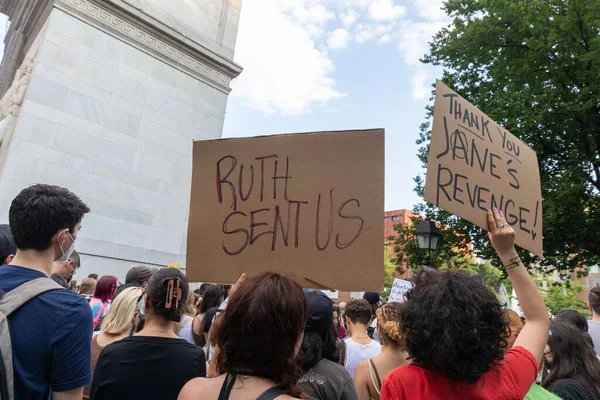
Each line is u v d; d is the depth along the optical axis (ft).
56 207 6.05
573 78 45.11
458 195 7.03
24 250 5.99
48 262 6.08
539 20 44.73
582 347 8.49
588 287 182.91
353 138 7.85
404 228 55.01
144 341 6.91
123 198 31.89
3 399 4.92
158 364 6.73
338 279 7.30
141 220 32.68
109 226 30.83
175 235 34.65
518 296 6.02
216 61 39.45
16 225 5.94
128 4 33.37
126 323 8.94
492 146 7.97
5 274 5.70
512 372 4.91
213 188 8.52
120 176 31.91
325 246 7.53
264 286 4.50
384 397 4.99
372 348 11.66
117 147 32.01
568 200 41.63
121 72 33.01
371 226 7.36
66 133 29.40
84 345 5.56
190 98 37.47
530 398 6.25
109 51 32.53
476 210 7.20
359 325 12.19
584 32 43.47
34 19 35.47
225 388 4.16
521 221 8.02
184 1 38.58
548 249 45.37
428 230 26.32
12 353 5.10
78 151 29.84
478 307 4.70
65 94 29.71
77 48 30.78
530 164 8.72
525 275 6.14
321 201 7.77
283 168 8.16
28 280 5.70
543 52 43.96
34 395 5.16
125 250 31.45
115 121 32.14
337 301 18.94
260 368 4.25
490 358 4.56
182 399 4.47
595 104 42.75
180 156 35.91
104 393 6.61
